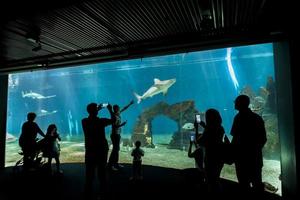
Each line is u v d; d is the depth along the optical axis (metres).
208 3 3.78
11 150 17.59
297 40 4.50
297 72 4.51
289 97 4.67
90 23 4.57
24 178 6.71
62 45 5.82
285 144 5.02
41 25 4.65
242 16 4.26
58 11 4.02
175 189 5.47
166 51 5.85
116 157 7.40
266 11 4.07
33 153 7.22
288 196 4.87
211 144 4.24
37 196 5.20
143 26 4.71
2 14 4.09
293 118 4.52
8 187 5.92
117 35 5.19
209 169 4.28
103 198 4.84
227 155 4.21
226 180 6.21
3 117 8.70
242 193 3.99
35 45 5.80
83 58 6.71
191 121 17.05
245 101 4.07
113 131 7.36
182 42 5.45
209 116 4.33
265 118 16.25
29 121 7.17
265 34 4.80
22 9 3.93
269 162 13.17
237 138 4.02
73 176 7.04
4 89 8.79
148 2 3.80
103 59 6.70
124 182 6.12
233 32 4.94
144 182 6.11
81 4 3.79
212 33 5.03
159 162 12.83
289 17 4.28
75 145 19.55
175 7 3.99
